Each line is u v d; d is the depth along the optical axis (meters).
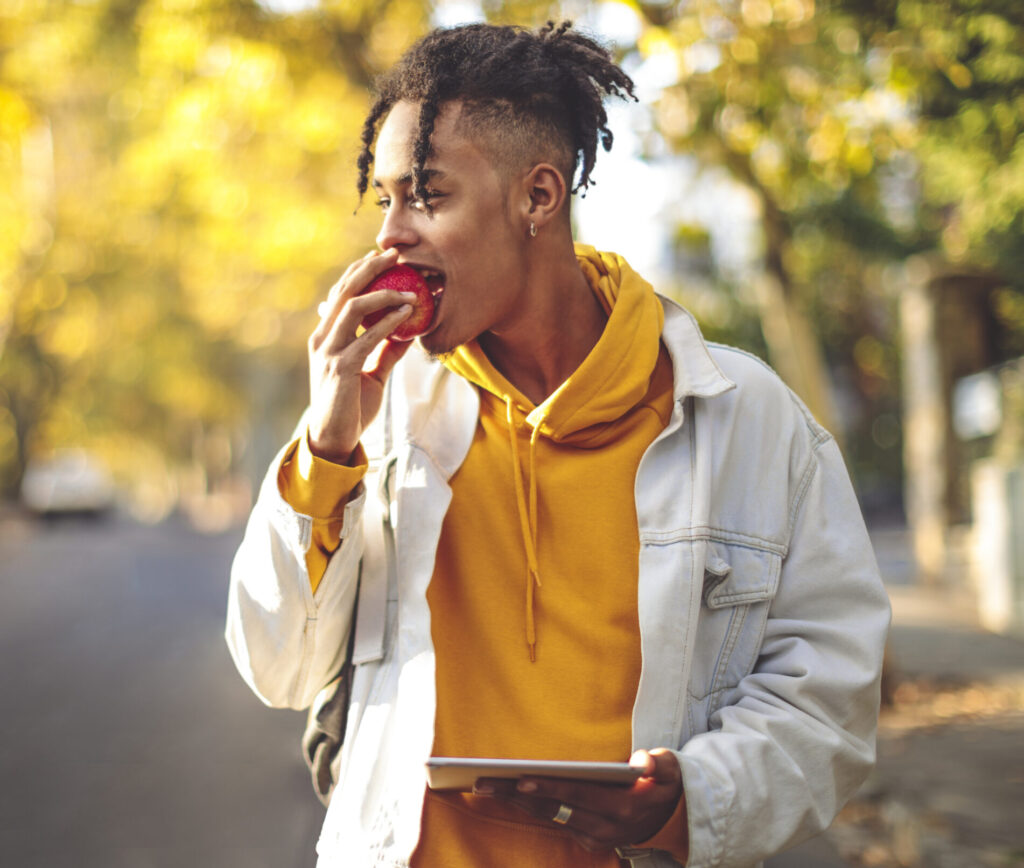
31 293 29.23
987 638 9.30
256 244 10.27
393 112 1.56
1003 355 13.60
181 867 4.49
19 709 7.65
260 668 1.57
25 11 9.04
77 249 27.44
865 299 23.61
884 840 4.49
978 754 5.39
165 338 33.44
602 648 1.52
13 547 25.62
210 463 60.22
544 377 1.65
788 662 1.55
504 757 1.50
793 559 1.60
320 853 1.55
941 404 13.43
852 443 28.62
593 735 1.50
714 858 1.42
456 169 1.51
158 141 9.86
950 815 4.35
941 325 13.52
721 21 6.36
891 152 6.61
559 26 1.63
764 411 1.63
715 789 1.42
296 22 7.92
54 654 10.13
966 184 6.80
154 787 5.64
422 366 1.71
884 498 28.88
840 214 14.47
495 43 1.55
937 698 6.83
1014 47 5.38
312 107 8.90
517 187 1.55
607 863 1.48
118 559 21.56
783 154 6.96
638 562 1.55
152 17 8.17
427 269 1.53
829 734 1.51
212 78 8.55
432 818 1.49
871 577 1.60
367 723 1.55
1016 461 11.66
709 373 1.58
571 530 1.56
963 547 12.36
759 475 1.60
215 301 16.23
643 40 6.22
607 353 1.56
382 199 1.59
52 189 25.09
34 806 5.34
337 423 1.50
